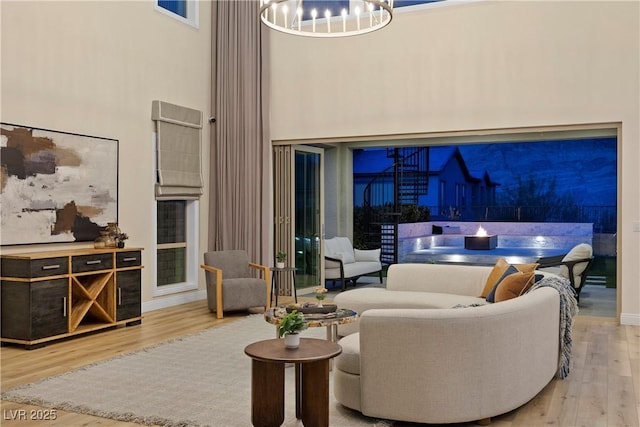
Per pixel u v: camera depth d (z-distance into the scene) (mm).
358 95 8031
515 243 13078
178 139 7980
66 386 4340
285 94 8469
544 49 7066
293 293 9000
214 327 6547
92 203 6652
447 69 7531
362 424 3602
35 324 5473
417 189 13242
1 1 5699
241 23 8570
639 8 6648
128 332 6281
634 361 5094
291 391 4301
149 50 7582
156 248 7734
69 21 6445
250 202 8500
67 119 6398
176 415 3736
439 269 6398
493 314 3568
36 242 5980
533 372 3908
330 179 11484
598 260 11867
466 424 3617
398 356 3529
